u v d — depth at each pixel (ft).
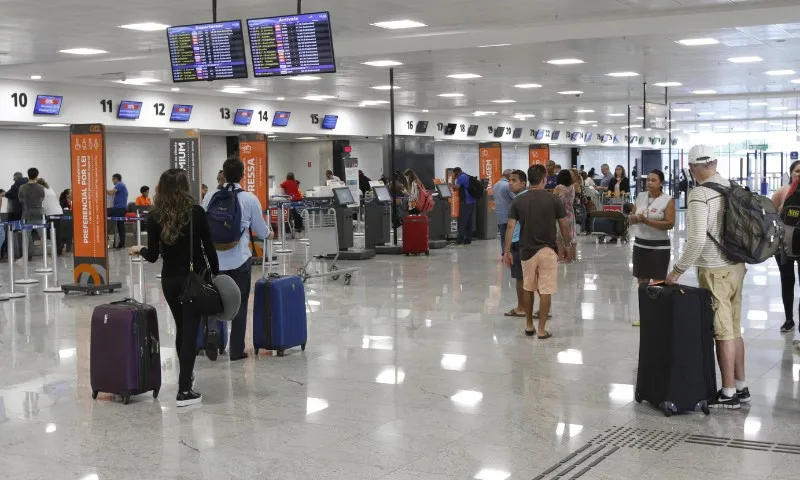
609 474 14.66
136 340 20.03
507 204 41.09
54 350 26.73
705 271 18.51
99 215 40.11
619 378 21.75
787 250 25.58
